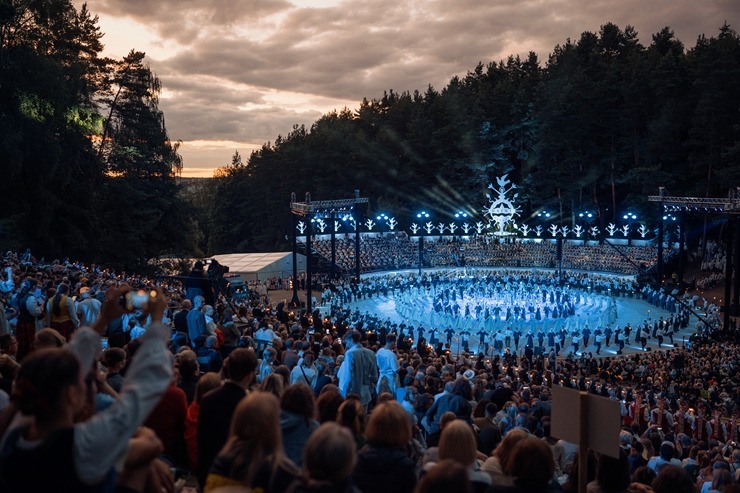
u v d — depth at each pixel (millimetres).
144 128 88938
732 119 110375
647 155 119812
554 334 64812
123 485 5609
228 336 22531
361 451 7738
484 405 17547
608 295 91875
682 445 25828
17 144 60469
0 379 10391
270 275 103375
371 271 116062
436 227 139250
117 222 84562
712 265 105875
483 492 8273
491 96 144875
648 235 117125
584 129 128250
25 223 66812
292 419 8734
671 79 118062
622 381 51688
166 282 56281
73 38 83125
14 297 25766
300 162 155125
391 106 169625
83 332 5723
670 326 74688
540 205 136875
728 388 43281
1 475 4805
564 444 17516
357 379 17891
